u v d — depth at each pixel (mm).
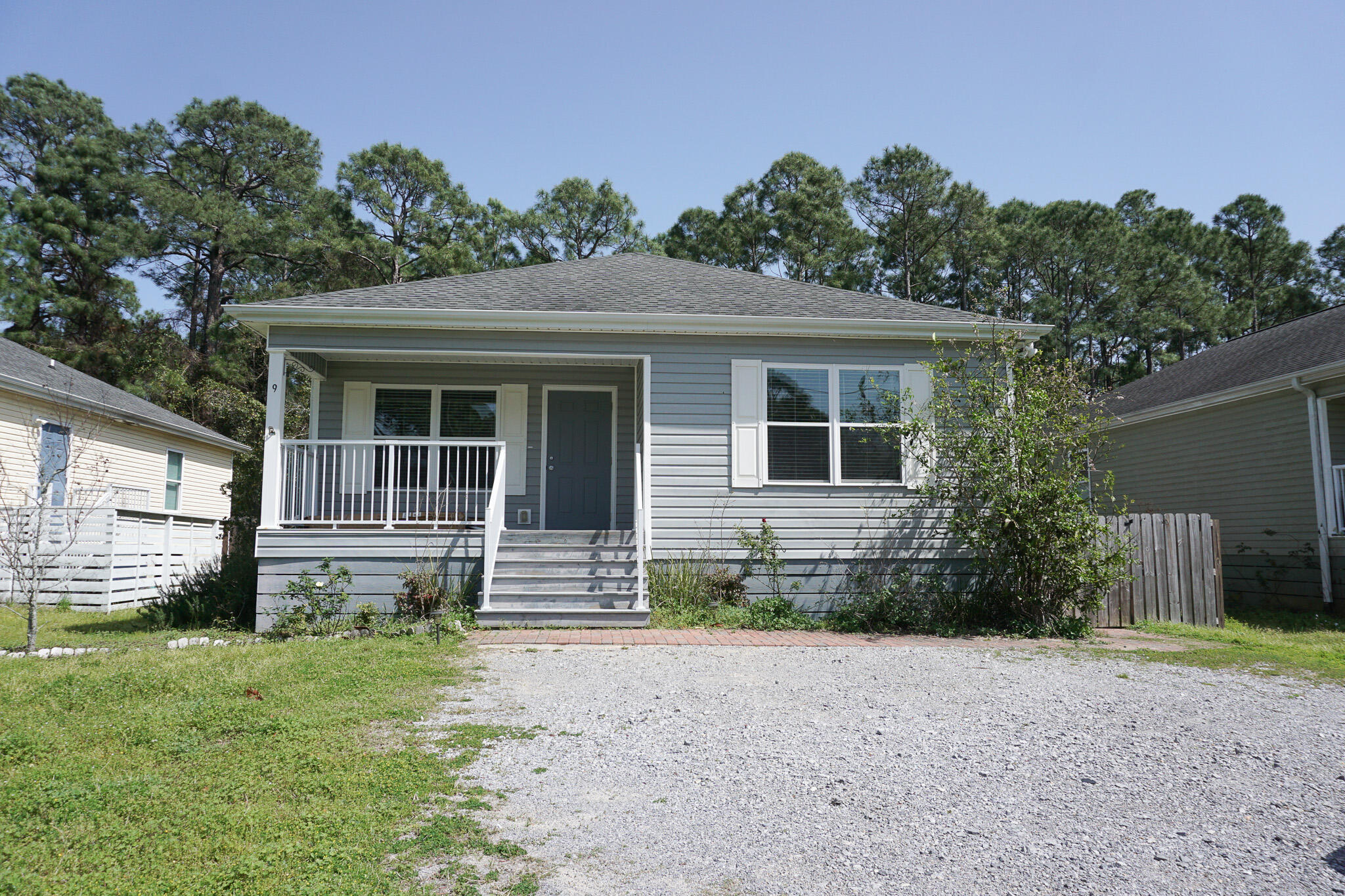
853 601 10875
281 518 10336
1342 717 6152
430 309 10797
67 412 15242
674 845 3744
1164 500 16688
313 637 9258
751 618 10289
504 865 3482
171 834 3664
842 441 11461
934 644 9320
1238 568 14594
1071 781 4703
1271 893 3373
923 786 4582
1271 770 4926
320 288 34156
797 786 4547
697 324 11180
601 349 11320
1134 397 18750
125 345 30438
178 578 14219
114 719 5367
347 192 35250
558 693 6578
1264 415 14125
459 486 11414
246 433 23047
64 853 3463
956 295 36031
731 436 11328
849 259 35031
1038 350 11016
